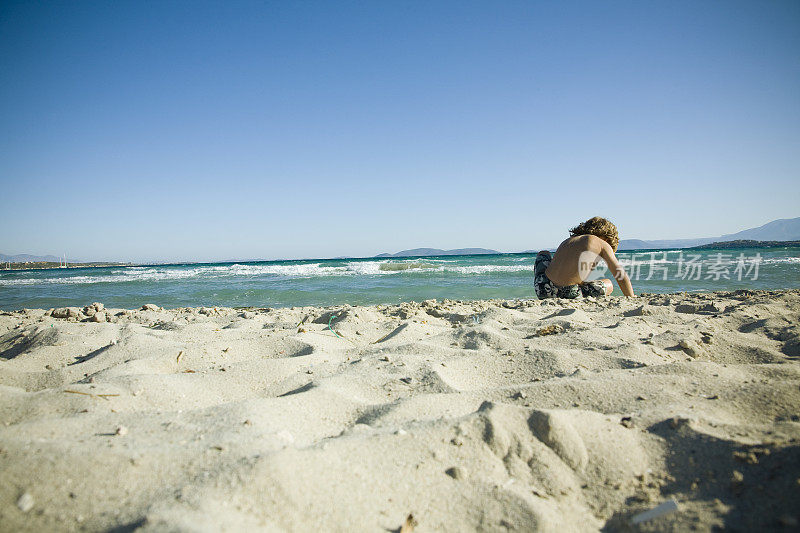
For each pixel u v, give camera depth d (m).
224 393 2.15
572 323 3.39
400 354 2.76
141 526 0.95
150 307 5.90
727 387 1.87
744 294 5.04
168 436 1.43
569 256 4.68
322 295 8.84
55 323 4.23
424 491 1.26
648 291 7.64
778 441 1.34
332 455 1.33
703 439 1.44
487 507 1.22
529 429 1.52
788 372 1.98
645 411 1.71
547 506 1.22
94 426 1.53
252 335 3.44
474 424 1.54
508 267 16.61
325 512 1.12
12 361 2.76
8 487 1.10
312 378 2.34
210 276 17.22
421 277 12.97
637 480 1.33
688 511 1.14
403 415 1.75
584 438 1.50
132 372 2.33
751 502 1.13
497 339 3.01
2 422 1.62
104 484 1.13
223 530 0.97
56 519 1.02
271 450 1.32
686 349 2.54
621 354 2.44
